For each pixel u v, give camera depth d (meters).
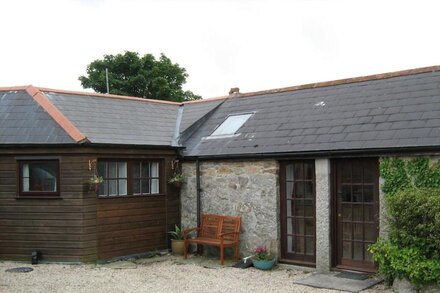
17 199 10.30
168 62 29.20
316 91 11.72
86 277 8.95
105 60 27.88
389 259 7.36
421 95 9.54
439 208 6.92
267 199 10.14
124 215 10.80
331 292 7.84
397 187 8.39
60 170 10.12
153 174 11.57
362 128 9.30
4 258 10.38
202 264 10.23
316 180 9.41
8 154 10.30
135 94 27.39
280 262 9.98
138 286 8.34
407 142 8.30
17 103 11.11
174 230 11.79
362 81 11.23
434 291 7.01
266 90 12.97
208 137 11.85
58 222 10.13
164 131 12.34
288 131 10.40
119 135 11.02
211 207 11.16
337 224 9.33
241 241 10.55
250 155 10.24
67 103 11.41
